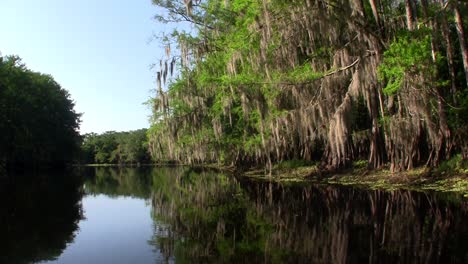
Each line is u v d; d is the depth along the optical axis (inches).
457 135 681.6
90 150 4333.2
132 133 4015.8
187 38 985.5
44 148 1955.0
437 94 607.5
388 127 759.7
